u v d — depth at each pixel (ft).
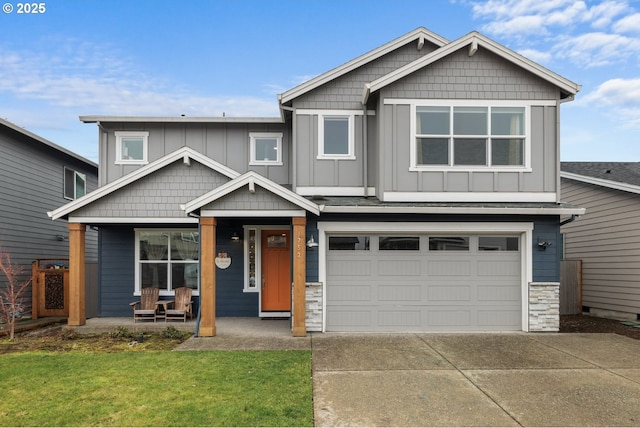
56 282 39.09
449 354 24.34
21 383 18.97
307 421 15.10
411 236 31.45
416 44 35.88
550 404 17.07
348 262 31.17
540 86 32.12
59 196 47.65
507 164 31.91
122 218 33.24
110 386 18.51
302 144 33.60
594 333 30.78
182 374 20.12
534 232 31.19
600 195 40.63
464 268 31.42
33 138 41.47
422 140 31.89
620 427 15.01
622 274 37.99
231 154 39.37
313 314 30.22
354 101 34.12
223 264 34.60
